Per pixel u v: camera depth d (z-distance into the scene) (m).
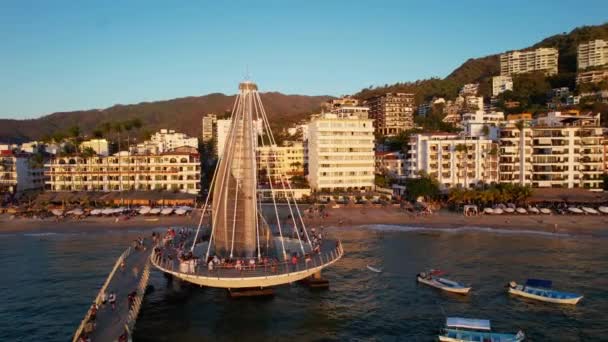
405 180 188.00
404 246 108.38
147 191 170.50
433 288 77.62
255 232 76.19
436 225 134.38
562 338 58.44
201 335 60.53
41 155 197.38
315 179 191.62
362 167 191.75
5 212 155.12
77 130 190.38
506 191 151.75
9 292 75.19
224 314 67.50
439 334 59.12
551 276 82.81
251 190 75.56
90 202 164.88
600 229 124.75
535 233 121.88
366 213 152.88
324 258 73.38
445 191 167.25
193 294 76.25
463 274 84.75
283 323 64.19
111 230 129.12
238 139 75.56
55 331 60.06
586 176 167.38
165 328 62.72
